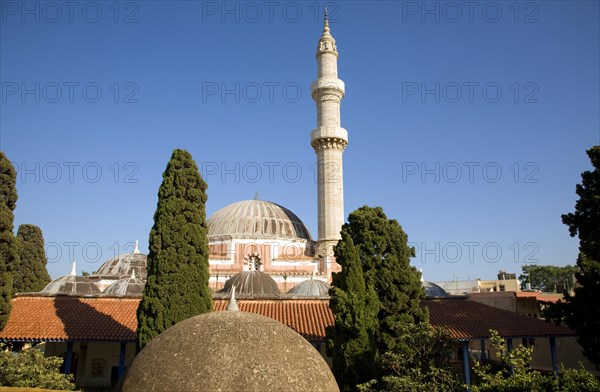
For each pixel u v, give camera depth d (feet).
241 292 126.93
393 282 85.66
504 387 56.70
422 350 70.64
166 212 85.51
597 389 49.32
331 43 199.93
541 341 135.33
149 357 34.63
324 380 34.65
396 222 91.35
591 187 75.05
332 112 190.19
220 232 165.68
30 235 175.22
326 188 181.68
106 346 110.42
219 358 32.65
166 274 82.02
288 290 148.15
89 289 142.72
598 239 71.31
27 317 94.32
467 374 93.25
